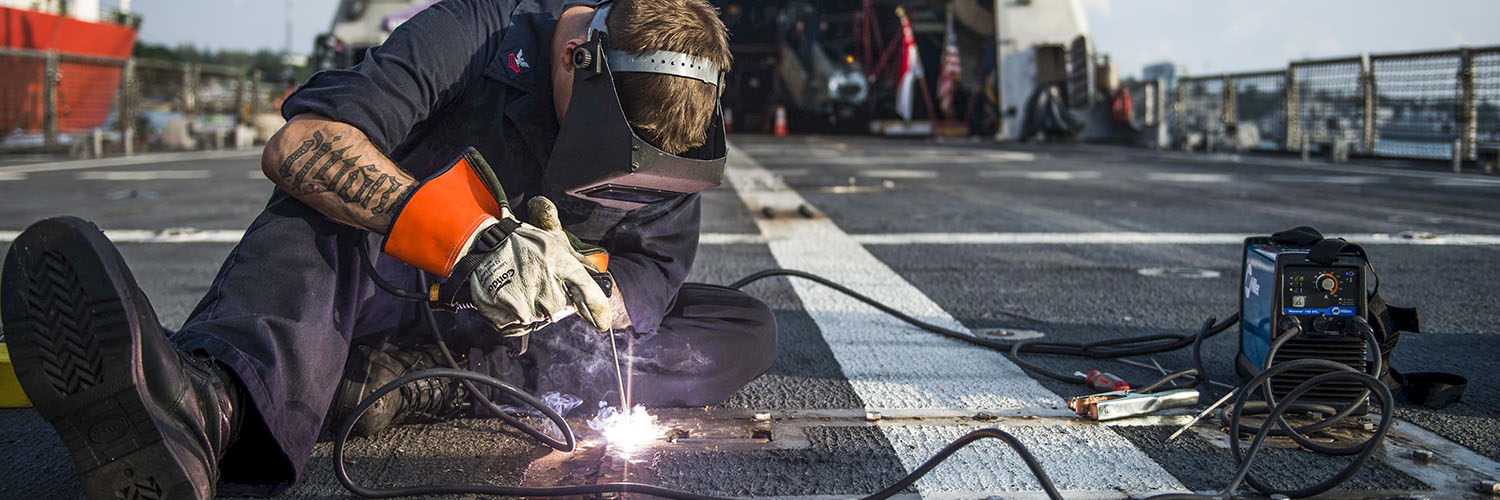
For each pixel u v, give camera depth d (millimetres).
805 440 2072
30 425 2197
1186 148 17391
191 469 1424
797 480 1841
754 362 2363
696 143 1739
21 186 9516
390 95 1700
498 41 1915
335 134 1626
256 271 1681
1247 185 9664
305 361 1660
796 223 6461
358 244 1812
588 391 2170
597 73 1671
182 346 1574
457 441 2047
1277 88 16453
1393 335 2242
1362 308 2160
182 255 5051
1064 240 5648
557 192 1942
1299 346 2172
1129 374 2676
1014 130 20297
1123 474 1862
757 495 1764
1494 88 12445
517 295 1606
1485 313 3561
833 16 22109
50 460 1976
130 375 1345
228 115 24156
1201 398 2398
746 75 24828
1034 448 2021
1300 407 2109
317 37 16344
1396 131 14078
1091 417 2215
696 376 2248
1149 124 19234
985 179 10391
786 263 4734
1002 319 3441
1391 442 2039
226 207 7508
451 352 2129
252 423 1647
